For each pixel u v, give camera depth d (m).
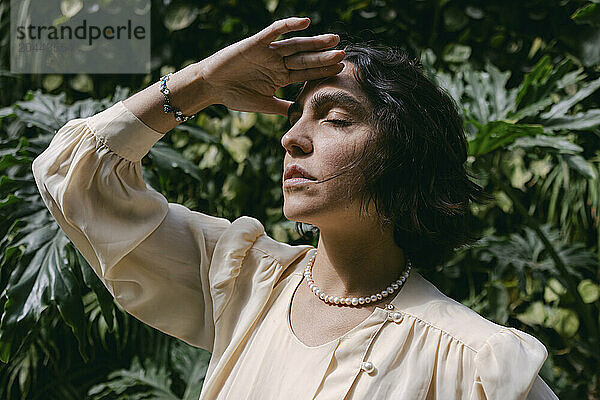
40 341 1.99
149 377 1.97
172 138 2.21
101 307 1.44
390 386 0.79
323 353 0.83
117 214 0.97
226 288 0.96
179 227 1.02
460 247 0.96
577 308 1.99
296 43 0.88
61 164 0.97
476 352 0.79
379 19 2.17
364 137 0.84
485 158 1.93
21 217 1.54
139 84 2.32
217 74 0.94
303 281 0.95
